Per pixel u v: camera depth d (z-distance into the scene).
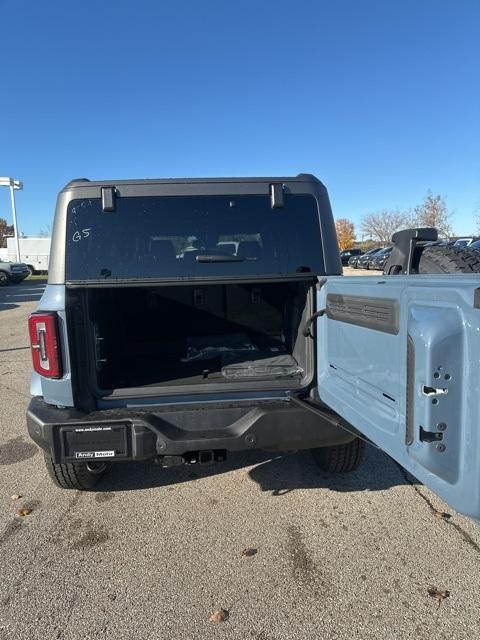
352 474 3.71
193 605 2.37
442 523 3.03
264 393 2.98
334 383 2.71
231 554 2.76
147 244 2.96
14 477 3.80
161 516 3.18
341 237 69.31
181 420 2.78
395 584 2.48
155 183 2.99
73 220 2.93
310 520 3.09
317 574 2.57
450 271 3.01
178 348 4.03
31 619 2.30
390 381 2.03
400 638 2.14
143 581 2.55
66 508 3.31
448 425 1.61
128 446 2.72
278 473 3.74
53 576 2.60
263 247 3.06
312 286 3.01
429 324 1.66
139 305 3.98
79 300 2.84
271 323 4.03
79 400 2.82
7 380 6.93
